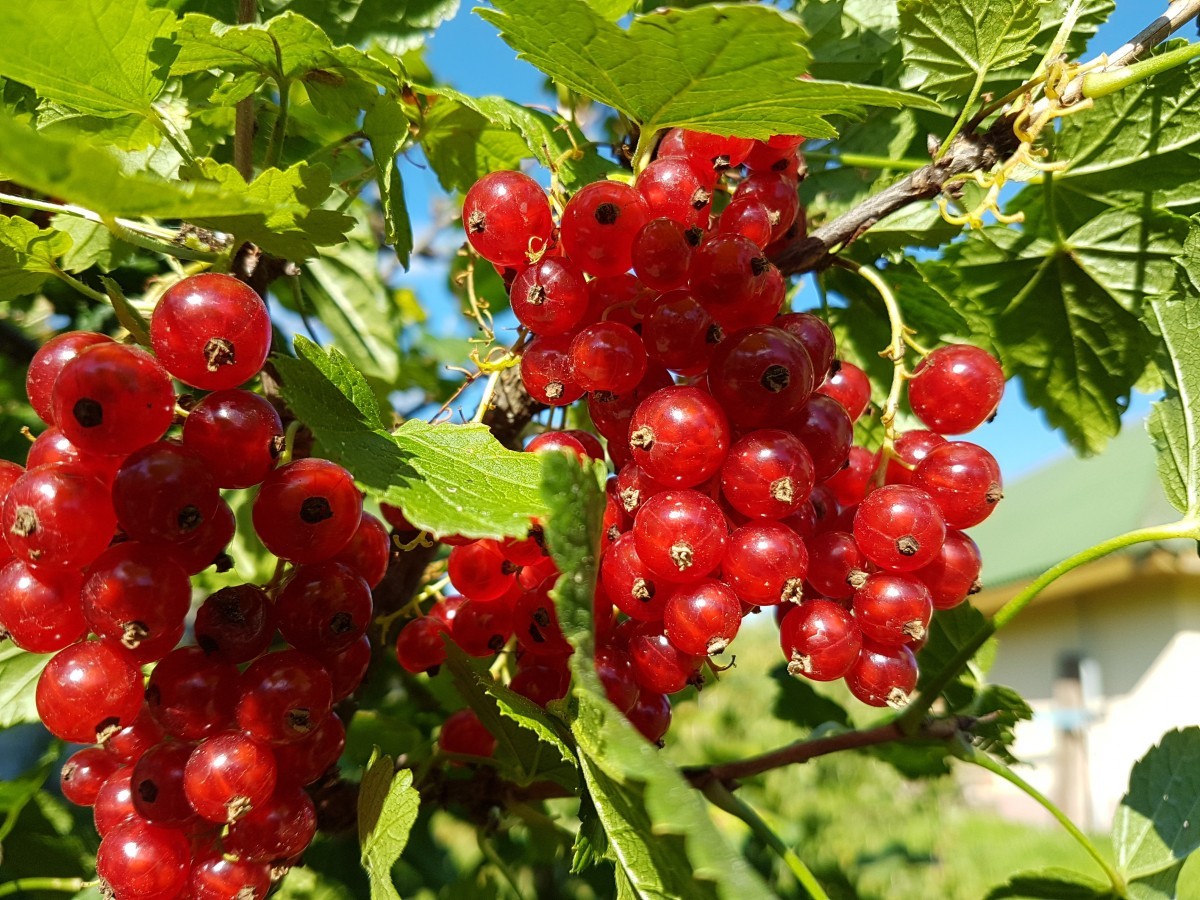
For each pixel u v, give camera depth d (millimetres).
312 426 74
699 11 70
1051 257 133
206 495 71
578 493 68
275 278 104
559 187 98
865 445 143
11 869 133
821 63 146
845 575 88
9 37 80
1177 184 123
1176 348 110
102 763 90
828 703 170
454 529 69
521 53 83
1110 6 125
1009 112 104
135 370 69
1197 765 119
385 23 129
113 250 128
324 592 78
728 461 82
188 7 123
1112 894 115
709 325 83
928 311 129
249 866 79
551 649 92
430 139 128
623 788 68
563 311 87
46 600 75
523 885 198
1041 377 143
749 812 105
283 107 102
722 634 80
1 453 177
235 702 76
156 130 106
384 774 82
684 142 97
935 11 110
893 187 107
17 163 55
